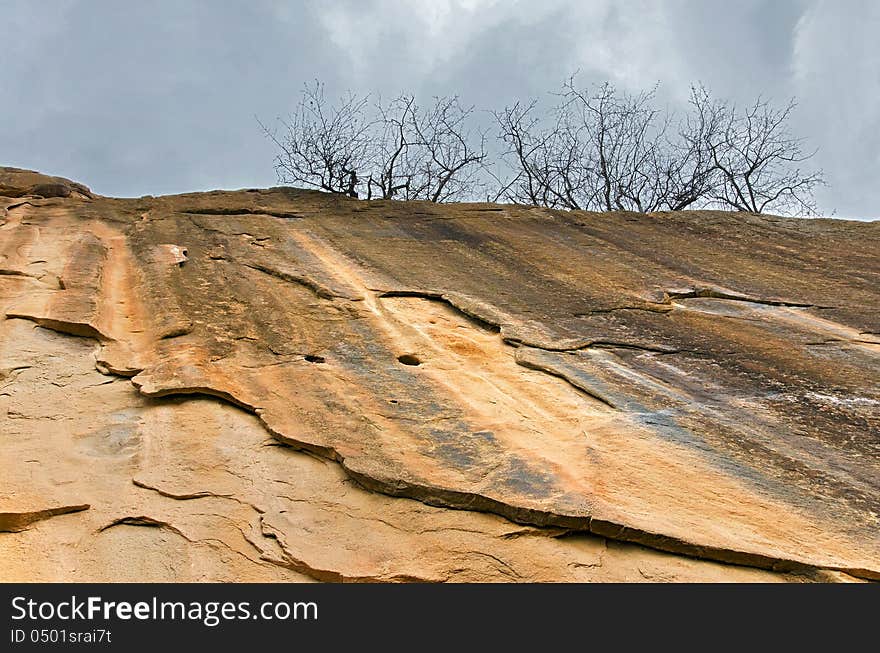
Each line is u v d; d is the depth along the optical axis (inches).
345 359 161.3
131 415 136.9
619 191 552.1
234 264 224.7
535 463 119.0
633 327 183.9
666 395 145.6
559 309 195.6
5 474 117.5
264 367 155.1
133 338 169.2
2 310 175.3
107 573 101.4
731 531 103.0
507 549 102.7
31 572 101.3
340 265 227.9
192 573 101.3
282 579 100.0
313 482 117.9
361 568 100.0
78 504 111.8
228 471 120.6
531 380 154.3
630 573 99.0
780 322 188.7
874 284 220.1
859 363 161.3
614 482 114.3
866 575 95.7
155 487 116.1
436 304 201.0
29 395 142.0
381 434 128.3
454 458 121.2
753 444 126.0
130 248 240.7
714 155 538.6
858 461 120.3
